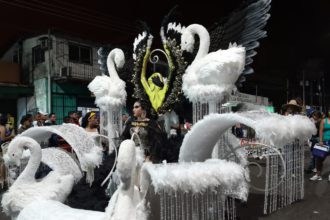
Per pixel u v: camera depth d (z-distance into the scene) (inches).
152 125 166.1
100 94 238.4
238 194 142.3
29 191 121.3
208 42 177.9
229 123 135.3
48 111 590.9
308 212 167.6
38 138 169.0
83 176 167.6
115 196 94.1
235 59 156.6
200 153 154.0
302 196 186.2
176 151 168.9
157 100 204.7
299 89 800.3
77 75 613.6
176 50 197.0
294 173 178.1
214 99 161.3
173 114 205.6
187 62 196.4
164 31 210.4
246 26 172.9
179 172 90.1
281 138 124.3
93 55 637.3
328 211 168.9
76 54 617.3
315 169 289.6
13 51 687.1
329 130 263.0
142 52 218.5
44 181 127.9
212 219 107.3
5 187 238.8
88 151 147.0
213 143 152.9
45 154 143.6
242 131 355.9
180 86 195.3
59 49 591.2
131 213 90.0
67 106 611.5
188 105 206.7
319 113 287.7
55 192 124.2
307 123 141.3
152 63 215.9
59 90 600.7
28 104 636.1
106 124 245.3
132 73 241.8
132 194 92.1
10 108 655.8
